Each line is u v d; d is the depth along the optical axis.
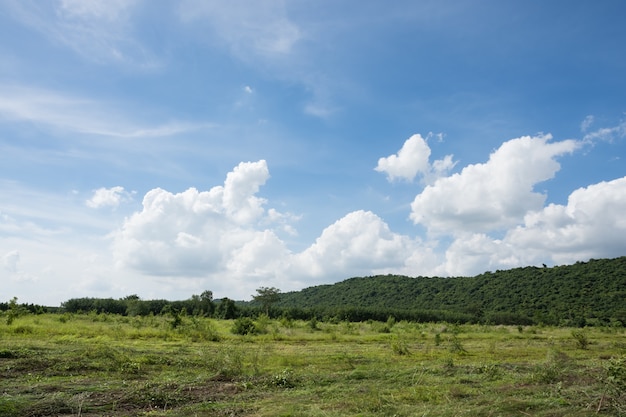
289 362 16.97
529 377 12.61
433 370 14.62
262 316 37.38
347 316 69.25
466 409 9.05
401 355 21.03
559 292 93.50
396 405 9.80
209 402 10.28
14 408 8.91
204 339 26.48
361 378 13.55
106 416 8.98
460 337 32.91
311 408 9.44
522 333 39.19
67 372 13.34
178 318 30.95
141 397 10.29
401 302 116.00
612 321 67.50
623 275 93.25
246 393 11.29
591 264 104.25
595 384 10.57
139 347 20.84
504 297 99.06
